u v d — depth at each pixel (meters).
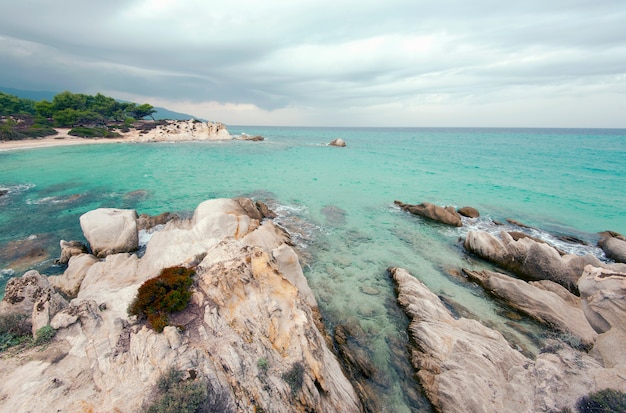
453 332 14.60
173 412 7.15
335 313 17.53
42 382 8.38
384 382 13.32
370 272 22.08
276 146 103.06
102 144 88.69
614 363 11.29
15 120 100.12
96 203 35.66
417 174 57.50
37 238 26.12
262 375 9.55
